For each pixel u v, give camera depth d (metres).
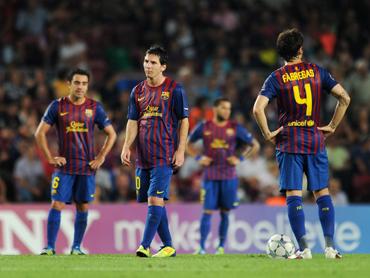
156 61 34.84
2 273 27.17
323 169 32.66
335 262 30.50
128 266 29.30
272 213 55.19
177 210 54.25
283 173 32.53
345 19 84.44
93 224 53.00
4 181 59.91
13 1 79.31
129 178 60.03
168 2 84.19
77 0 82.44
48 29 77.81
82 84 39.81
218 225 54.38
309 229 55.19
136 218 53.59
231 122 50.53
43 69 73.75
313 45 83.12
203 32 81.94
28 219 52.12
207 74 77.75
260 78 74.06
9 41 77.38
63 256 35.81
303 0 87.88
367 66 81.06
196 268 28.42
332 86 32.59
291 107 32.31
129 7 82.56
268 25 84.25
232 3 86.25
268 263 30.36
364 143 68.38
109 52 77.81
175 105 35.16
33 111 65.19
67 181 39.84
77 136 39.91
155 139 34.81
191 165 63.59
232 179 50.16
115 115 65.94
